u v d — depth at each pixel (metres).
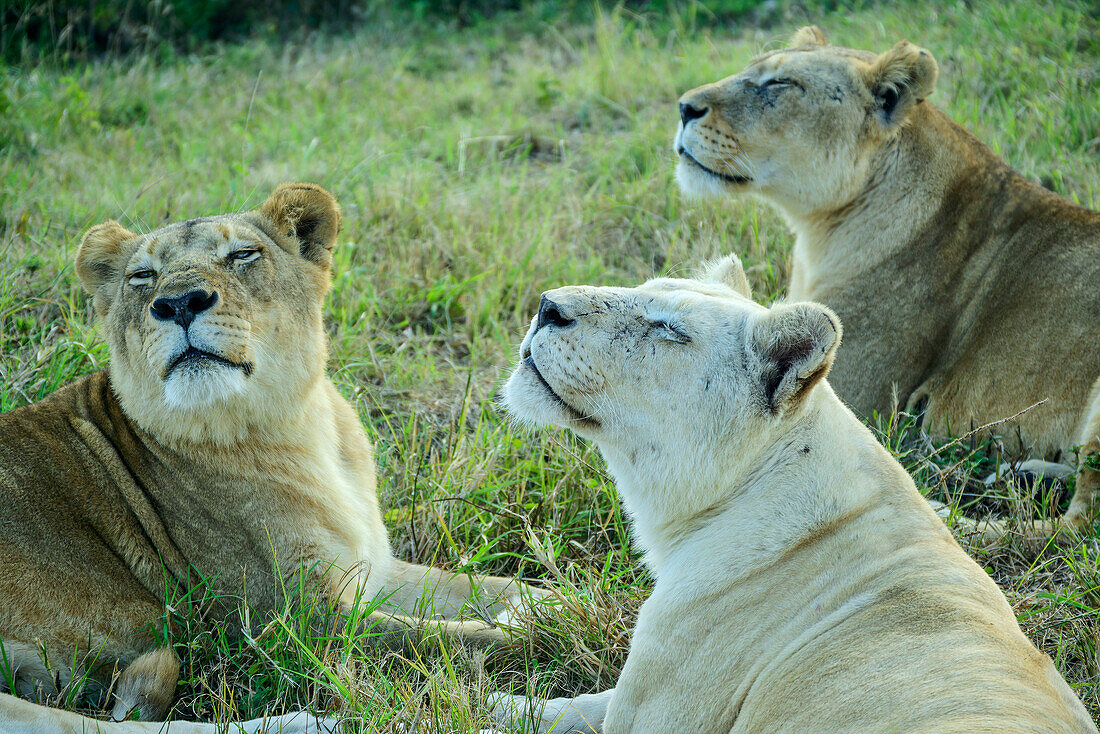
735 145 11.30
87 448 8.33
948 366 11.00
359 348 12.45
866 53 11.63
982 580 6.09
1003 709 4.81
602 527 9.50
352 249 14.05
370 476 9.59
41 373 10.82
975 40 20.33
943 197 11.13
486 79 22.53
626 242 15.20
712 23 25.41
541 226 14.82
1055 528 9.38
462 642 8.12
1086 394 10.12
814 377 6.21
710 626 6.36
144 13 26.09
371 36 26.09
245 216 8.98
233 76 23.56
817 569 6.21
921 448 10.71
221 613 8.23
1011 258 10.88
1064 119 16.88
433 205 15.56
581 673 8.05
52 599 7.74
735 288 7.57
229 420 8.22
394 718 7.02
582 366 6.70
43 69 22.14
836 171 11.19
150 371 8.05
